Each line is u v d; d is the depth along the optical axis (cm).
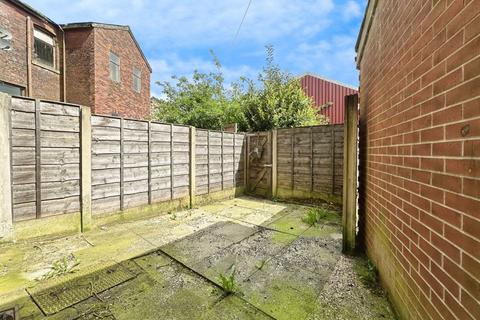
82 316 159
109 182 348
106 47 764
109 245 280
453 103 97
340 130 472
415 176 131
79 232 314
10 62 557
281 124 768
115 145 354
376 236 211
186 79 959
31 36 605
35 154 274
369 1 231
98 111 727
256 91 855
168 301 177
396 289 158
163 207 428
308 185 521
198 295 185
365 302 175
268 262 243
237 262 242
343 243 265
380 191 200
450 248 97
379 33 209
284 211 459
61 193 297
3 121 249
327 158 491
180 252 264
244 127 822
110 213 350
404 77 150
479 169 81
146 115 1049
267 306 171
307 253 265
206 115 875
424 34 123
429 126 117
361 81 295
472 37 86
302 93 812
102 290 189
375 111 221
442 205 104
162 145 423
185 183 470
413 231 133
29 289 188
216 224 372
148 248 274
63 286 193
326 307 170
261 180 609
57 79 692
